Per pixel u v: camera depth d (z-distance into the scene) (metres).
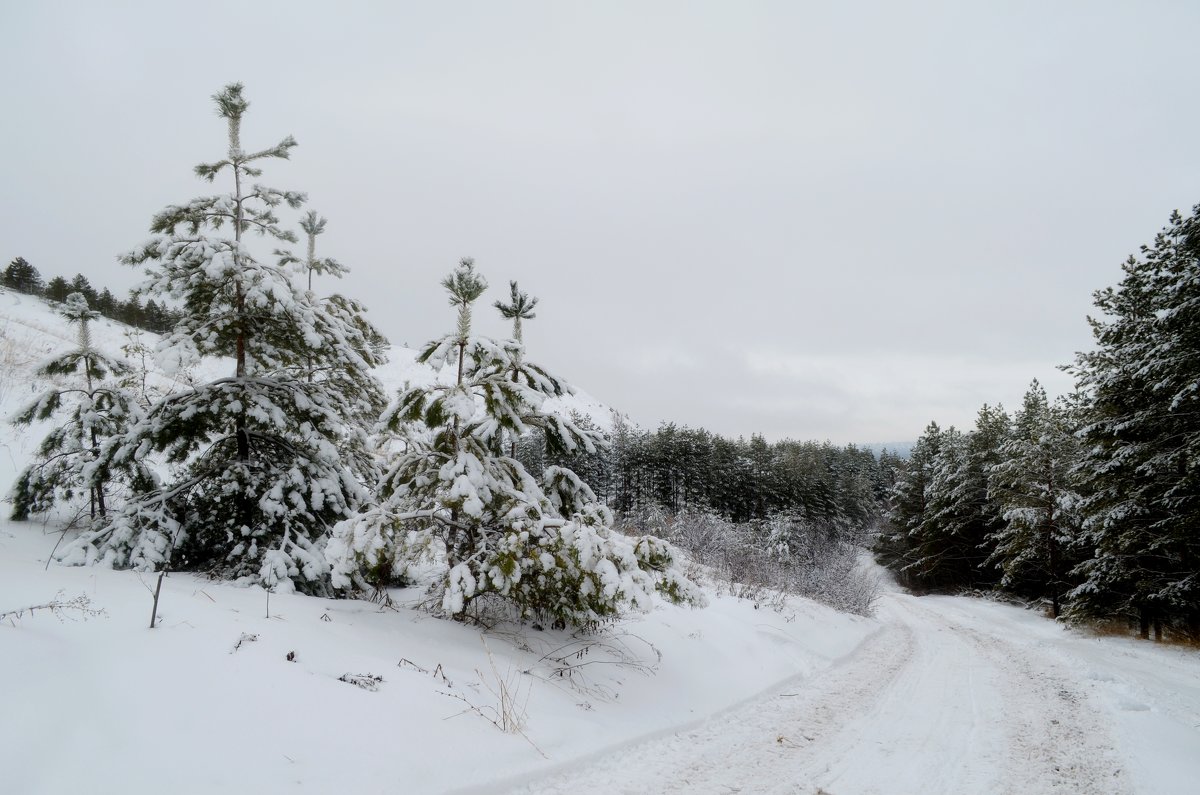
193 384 8.05
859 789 4.39
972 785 4.59
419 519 6.38
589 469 41.19
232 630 4.39
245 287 6.78
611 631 7.21
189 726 3.18
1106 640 14.55
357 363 7.44
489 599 6.79
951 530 31.73
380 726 3.72
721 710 6.22
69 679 3.25
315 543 6.99
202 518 7.00
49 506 7.62
